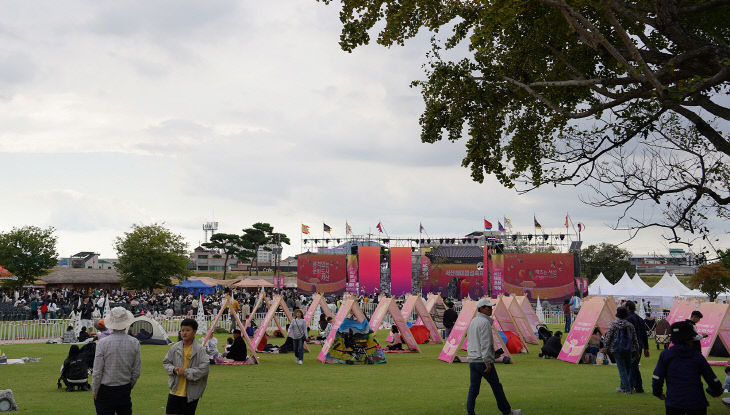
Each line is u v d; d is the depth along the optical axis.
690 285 45.31
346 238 69.56
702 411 6.11
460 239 63.38
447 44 12.45
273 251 107.38
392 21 10.45
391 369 17.02
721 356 19.30
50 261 63.53
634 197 10.32
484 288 60.31
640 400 10.73
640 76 8.27
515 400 11.00
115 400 6.74
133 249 67.75
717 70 8.40
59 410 10.18
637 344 11.62
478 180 13.51
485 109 12.80
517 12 9.48
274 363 18.80
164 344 25.34
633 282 46.38
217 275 111.94
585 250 85.44
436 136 13.05
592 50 11.30
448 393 12.21
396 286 60.38
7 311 35.41
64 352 21.66
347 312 18.89
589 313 18.59
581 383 13.59
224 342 26.78
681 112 9.05
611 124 11.44
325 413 9.89
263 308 40.69
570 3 8.18
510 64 12.23
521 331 25.20
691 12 8.30
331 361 18.69
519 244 71.69
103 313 31.45
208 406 10.70
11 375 15.13
